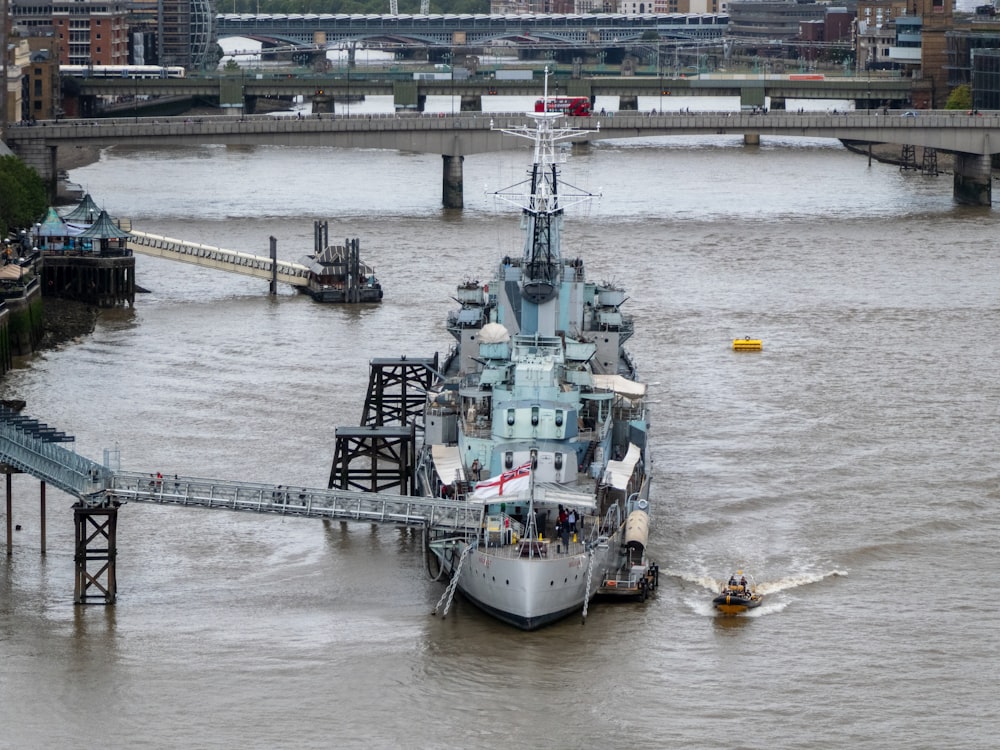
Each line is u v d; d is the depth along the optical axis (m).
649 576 174.62
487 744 147.00
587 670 159.12
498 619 168.00
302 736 148.00
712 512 197.62
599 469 178.88
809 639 165.12
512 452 177.75
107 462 177.38
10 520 184.00
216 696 154.12
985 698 154.38
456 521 170.88
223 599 173.75
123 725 149.25
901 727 149.50
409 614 170.38
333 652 162.12
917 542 189.25
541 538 171.25
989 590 176.50
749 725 149.75
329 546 188.25
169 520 194.75
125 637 164.62
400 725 149.62
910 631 166.88
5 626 166.00
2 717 150.12
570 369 192.12
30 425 184.25
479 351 199.62
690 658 161.38
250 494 173.62
